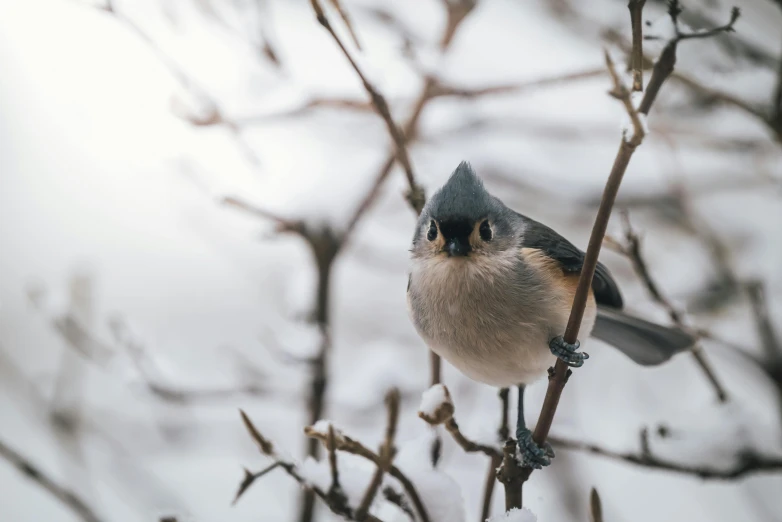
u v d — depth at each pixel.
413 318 6.90
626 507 10.67
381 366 9.00
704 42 7.34
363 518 4.50
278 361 8.33
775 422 8.77
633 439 8.18
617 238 7.56
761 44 8.02
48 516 10.44
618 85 4.35
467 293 6.53
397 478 4.70
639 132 4.49
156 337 11.06
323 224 8.34
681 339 7.53
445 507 4.92
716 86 7.23
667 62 4.64
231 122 7.41
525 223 7.12
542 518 9.48
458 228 6.61
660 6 7.38
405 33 9.11
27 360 10.87
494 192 10.67
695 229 9.72
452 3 8.17
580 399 11.07
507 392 6.95
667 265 9.97
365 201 8.34
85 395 9.33
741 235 10.16
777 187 9.74
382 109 6.61
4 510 10.20
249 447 9.82
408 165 6.79
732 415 7.40
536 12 9.71
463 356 6.71
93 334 8.73
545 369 6.71
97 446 9.20
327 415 8.33
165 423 9.67
